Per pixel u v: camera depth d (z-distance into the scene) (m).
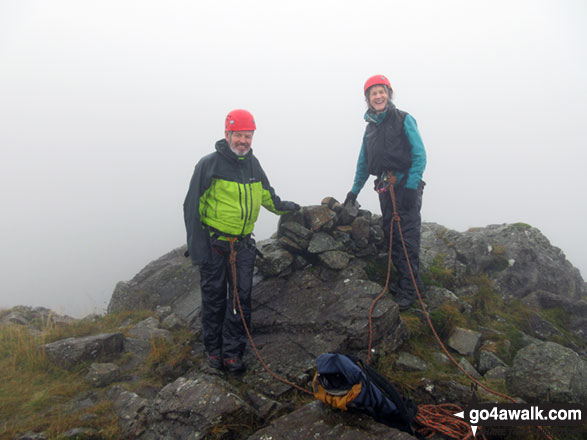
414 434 3.48
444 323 5.39
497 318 5.92
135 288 7.27
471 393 4.04
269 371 4.40
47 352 5.20
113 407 4.23
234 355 4.54
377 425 3.24
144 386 4.64
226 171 4.54
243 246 4.75
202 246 4.47
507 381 4.43
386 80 5.40
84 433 3.77
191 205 4.46
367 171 6.22
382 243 6.54
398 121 5.36
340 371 3.41
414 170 5.33
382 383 3.50
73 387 4.65
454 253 7.00
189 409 3.66
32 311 7.51
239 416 3.63
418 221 5.66
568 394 4.00
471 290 6.28
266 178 5.26
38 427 3.89
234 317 4.57
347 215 6.46
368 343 4.63
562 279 6.88
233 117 4.48
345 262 6.00
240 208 4.53
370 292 5.30
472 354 4.97
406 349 4.95
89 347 5.22
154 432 3.73
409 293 5.60
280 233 6.48
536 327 5.91
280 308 5.49
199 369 4.68
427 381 4.27
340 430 3.23
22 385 4.75
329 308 5.20
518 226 7.32
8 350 5.55
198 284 7.12
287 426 3.39
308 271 6.05
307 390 4.19
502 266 6.73
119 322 6.46
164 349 5.21
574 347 5.70
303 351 4.66
